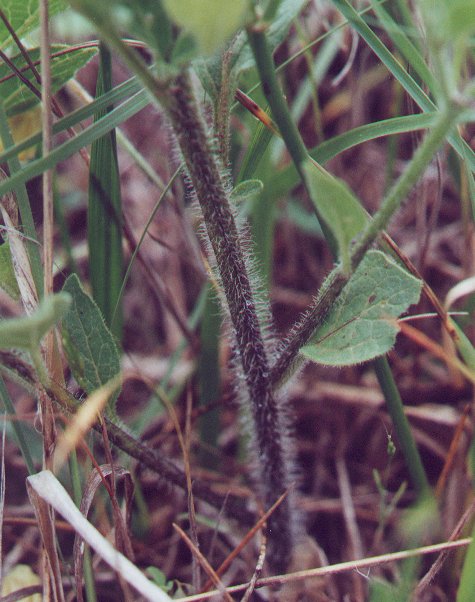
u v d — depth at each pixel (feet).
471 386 1.02
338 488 1.04
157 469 0.86
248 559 0.93
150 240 1.15
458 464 0.94
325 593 0.92
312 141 1.14
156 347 1.15
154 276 1.00
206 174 0.77
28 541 0.96
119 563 0.78
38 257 0.83
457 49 0.69
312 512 1.01
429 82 0.84
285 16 0.80
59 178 1.22
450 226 1.14
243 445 1.01
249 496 0.97
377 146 1.19
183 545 0.98
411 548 0.84
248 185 0.79
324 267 1.13
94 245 0.91
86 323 0.82
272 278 1.17
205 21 0.67
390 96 1.13
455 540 0.85
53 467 0.80
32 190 0.96
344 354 0.77
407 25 0.90
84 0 0.69
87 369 0.82
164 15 0.71
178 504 0.99
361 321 0.78
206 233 0.82
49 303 0.69
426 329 1.06
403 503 1.01
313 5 1.06
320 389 1.07
